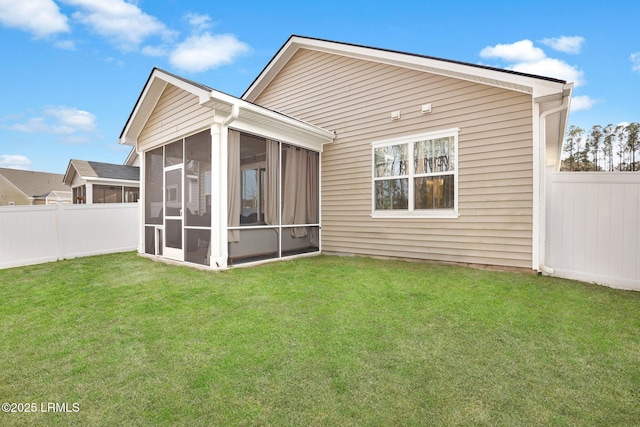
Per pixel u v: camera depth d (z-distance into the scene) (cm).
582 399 188
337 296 388
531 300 366
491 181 548
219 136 537
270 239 639
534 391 196
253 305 356
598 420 171
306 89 823
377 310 338
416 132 634
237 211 570
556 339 265
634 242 419
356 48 703
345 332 283
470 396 191
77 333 284
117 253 802
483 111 557
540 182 498
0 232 636
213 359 236
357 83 724
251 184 604
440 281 459
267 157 633
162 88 646
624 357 236
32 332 287
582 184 465
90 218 787
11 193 2898
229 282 456
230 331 285
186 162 612
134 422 171
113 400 189
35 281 490
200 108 561
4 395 194
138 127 724
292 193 691
